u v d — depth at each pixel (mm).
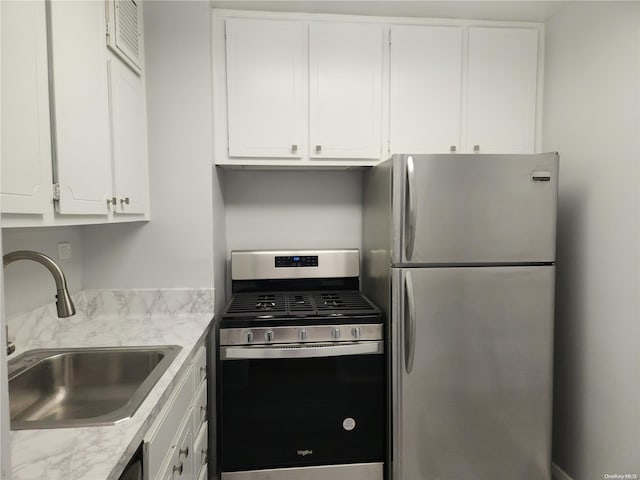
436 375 1705
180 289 1895
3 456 537
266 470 1747
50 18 1017
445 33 2053
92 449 795
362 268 2396
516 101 2105
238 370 1718
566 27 1938
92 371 1386
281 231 2381
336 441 1769
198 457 1539
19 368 1225
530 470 1752
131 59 1608
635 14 1560
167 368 1214
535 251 1707
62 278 1039
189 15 1830
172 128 1854
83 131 1184
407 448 1708
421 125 2066
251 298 2078
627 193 1602
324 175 2391
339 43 2002
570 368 1921
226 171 2342
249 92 1974
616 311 1653
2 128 838
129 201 1577
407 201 1658
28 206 923
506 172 1680
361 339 1754
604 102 1713
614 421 1666
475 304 1702
